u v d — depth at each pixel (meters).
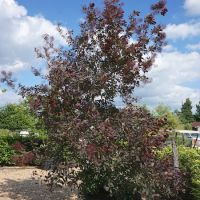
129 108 9.29
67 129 8.91
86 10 9.91
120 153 8.69
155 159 8.95
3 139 18.02
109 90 9.66
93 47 9.88
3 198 11.45
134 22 9.74
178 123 39.50
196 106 91.50
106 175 9.32
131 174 8.88
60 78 9.27
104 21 9.68
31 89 9.83
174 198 9.92
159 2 9.77
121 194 9.41
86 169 9.66
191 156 11.18
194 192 9.36
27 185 13.23
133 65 9.39
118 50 9.47
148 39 9.67
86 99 9.55
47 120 9.40
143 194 8.97
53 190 11.74
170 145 11.54
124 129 8.87
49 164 9.66
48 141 9.52
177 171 9.10
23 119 32.47
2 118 33.78
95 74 9.55
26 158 9.84
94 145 8.40
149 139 8.66
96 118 8.99
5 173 15.84
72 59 9.93
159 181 8.80
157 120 8.97
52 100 9.27
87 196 10.77
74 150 9.07
